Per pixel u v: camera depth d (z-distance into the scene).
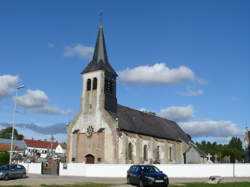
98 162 48.44
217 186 23.55
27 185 25.05
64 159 60.00
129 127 52.53
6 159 52.88
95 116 50.91
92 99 52.16
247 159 66.25
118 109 55.62
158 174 24.20
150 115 68.38
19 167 34.69
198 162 65.75
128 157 50.16
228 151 95.81
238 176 38.09
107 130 49.06
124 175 40.62
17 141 112.25
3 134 126.06
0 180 31.11
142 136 55.03
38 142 129.50
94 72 53.16
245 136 67.94
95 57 55.16
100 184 26.33
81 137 51.66
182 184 26.19
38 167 46.09
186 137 74.38
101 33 56.81
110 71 54.06
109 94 53.12
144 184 23.73
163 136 61.81
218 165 39.00
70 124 53.38
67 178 35.12
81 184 26.27
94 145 49.72
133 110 61.91
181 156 66.69
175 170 40.00
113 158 47.06
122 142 49.16
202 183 27.23
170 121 76.88
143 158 54.06
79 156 50.97
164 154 60.81
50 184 26.08
